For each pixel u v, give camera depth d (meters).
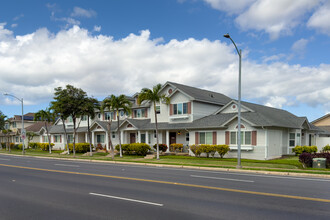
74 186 11.93
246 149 25.50
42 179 14.05
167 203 8.80
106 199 9.39
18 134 59.12
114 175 15.53
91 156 31.97
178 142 33.56
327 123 43.84
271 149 25.45
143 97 25.73
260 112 27.31
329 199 9.33
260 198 9.48
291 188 11.34
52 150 46.78
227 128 27.17
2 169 18.83
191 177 14.65
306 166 19.12
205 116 32.19
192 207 8.30
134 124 35.00
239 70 18.97
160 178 14.27
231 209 8.08
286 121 28.70
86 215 7.57
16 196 10.03
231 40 18.08
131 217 7.34
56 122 52.12
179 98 32.34
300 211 7.87
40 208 8.35
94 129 39.56
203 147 26.75
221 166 19.47
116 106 29.28
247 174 16.05
